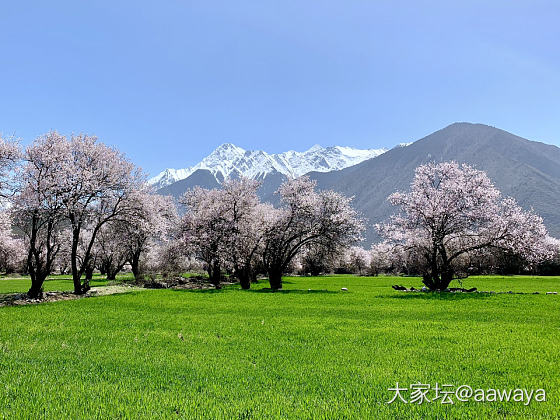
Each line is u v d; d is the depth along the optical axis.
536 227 41.66
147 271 82.00
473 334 17.73
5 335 17.45
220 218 52.41
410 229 46.41
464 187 43.81
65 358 13.12
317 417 8.05
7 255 84.50
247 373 11.45
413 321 22.03
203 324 20.89
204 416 8.08
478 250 45.47
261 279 81.62
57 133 39.03
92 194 38.44
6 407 8.49
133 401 9.03
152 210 46.19
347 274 124.81
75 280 41.16
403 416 8.18
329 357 13.37
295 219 52.31
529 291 48.25
